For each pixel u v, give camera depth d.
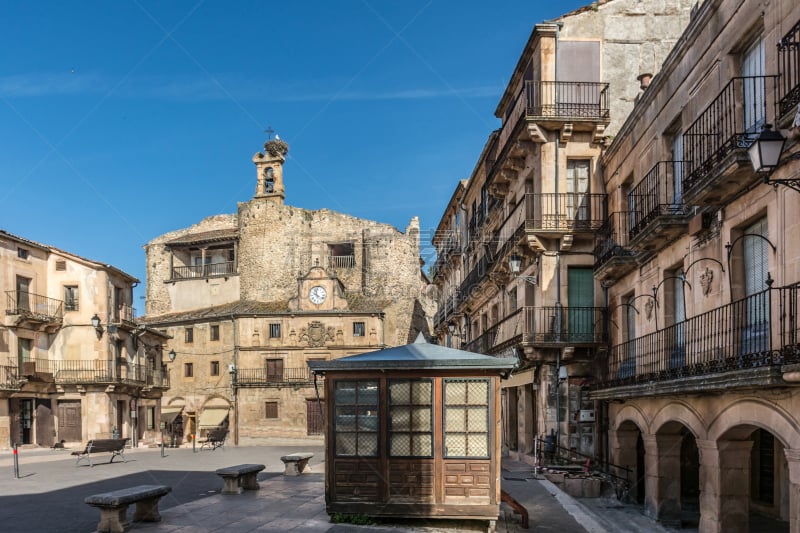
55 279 42.75
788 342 9.95
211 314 57.41
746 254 12.03
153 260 64.50
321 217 61.72
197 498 15.25
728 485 12.15
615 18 23.64
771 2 10.75
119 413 43.72
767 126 9.38
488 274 29.77
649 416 15.66
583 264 22.88
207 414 56.19
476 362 11.68
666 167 15.91
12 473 22.14
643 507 16.66
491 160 31.11
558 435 22.39
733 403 11.51
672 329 15.80
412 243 61.59
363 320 55.66
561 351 22.64
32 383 39.19
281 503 14.16
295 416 54.09
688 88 14.48
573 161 23.16
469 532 11.45
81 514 12.96
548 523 13.29
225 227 65.25
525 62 25.22
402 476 11.73
